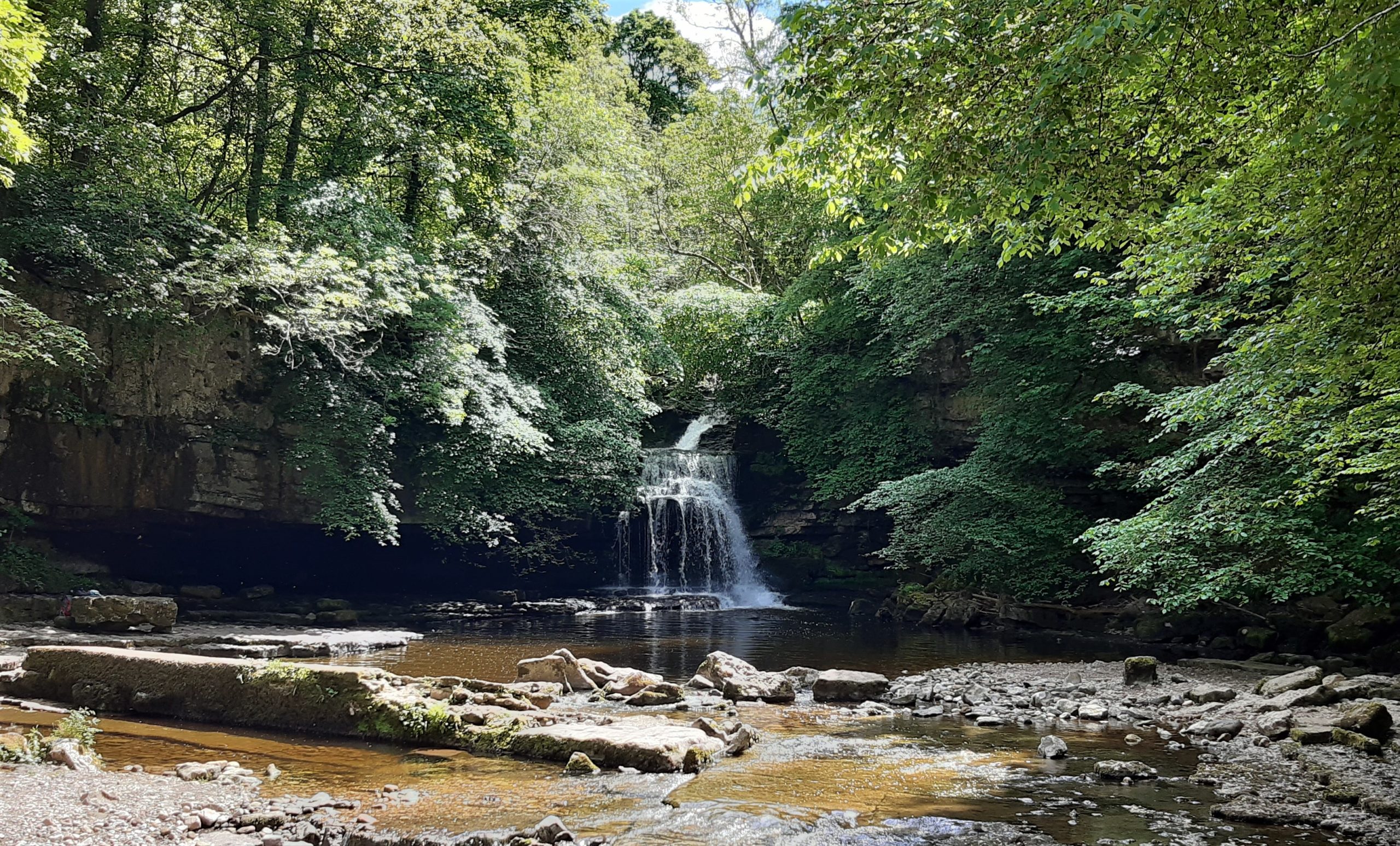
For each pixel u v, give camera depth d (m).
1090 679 12.34
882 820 5.88
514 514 25.34
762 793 6.50
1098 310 20.17
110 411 17.72
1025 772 7.21
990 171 7.21
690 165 39.00
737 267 40.84
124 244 16.91
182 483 19.05
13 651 12.01
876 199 7.96
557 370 26.89
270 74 21.72
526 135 27.11
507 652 14.95
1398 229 7.01
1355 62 5.37
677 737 7.50
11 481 17.02
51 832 5.25
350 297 18.05
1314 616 15.72
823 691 10.89
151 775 6.73
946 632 19.56
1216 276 12.63
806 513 31.05
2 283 16.03
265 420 20.08
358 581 25.53
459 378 21.81
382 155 24.02
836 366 28.91
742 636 18.39
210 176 25.27
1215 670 13.47
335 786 6.63
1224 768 7.31
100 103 18.53
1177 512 13.93
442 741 7.88
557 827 5.42
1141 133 7.64
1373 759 7.45
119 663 9.22
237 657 13.30
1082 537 15.16
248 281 17.52
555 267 27.00
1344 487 14.98
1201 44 6.62
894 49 6.77
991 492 21.22
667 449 33.19
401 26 21.64
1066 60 6.05
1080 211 7.88
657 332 30.86
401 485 21.92
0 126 8.14
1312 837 5.59
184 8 20.20
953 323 23.19
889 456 27.06
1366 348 8.41
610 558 29.23
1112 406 20.28
